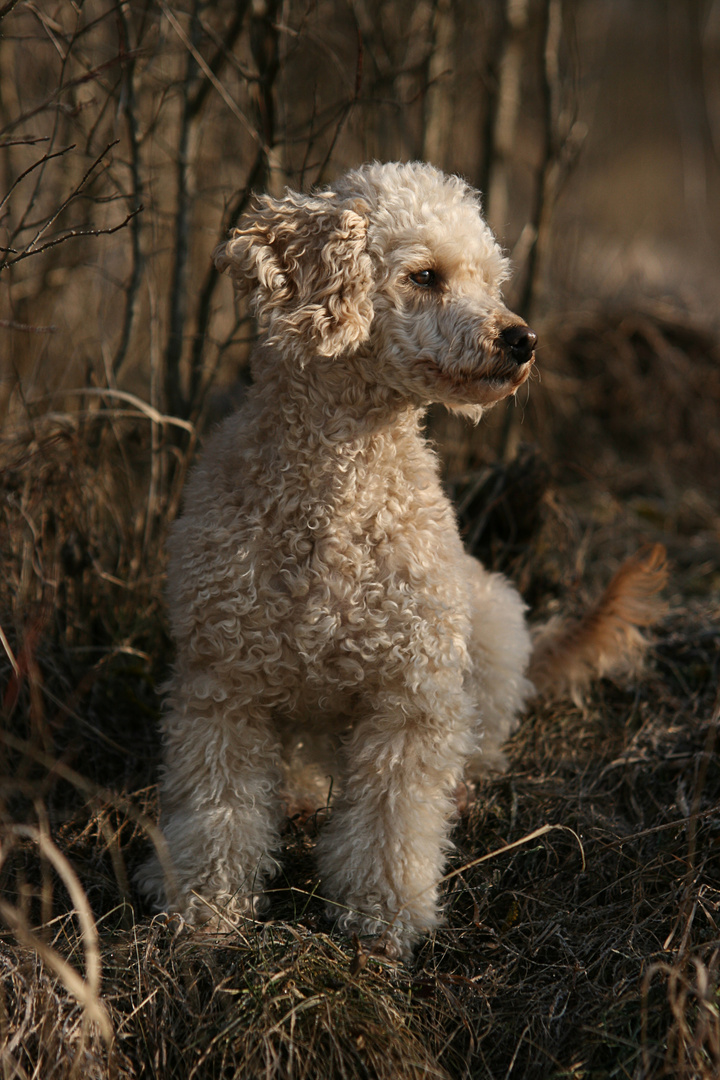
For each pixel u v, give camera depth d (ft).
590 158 30.55
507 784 9.60
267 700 7.79
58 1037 6.14
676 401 18.02
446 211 7.66
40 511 10.48
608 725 10.74
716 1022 5.87
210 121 14.17
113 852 7.62
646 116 38.68
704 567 13.97
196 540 7.61
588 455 17.65
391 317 7.48
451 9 14.55
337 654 7.46
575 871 8.23
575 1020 6.55
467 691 8.85
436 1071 6.14
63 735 9.76
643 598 10.57
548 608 12.84
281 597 7.38
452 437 15.55
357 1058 6.24
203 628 7.55
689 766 9.48
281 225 7.55
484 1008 6.81
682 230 32.99
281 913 7.98
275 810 8.26
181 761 7.79
